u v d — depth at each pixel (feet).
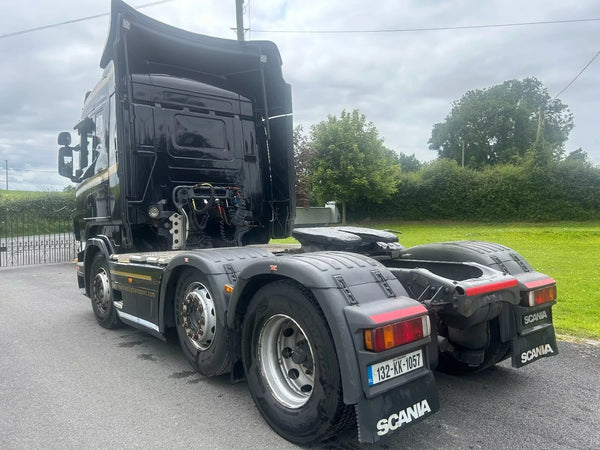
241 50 20.20
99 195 20.03
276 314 10.44
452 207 107.96
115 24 17.04
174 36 18.66
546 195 101.04
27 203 93.09
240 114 20.88
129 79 17.92
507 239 63.26
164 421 11.27
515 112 193.88
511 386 13.34
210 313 12.78
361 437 8.57
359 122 99.40
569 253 46.09
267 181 21.81
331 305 9.06
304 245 15.56
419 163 220.02
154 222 18.12
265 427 10.96
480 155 196.24
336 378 9.13
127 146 17.75
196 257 12.88
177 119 18.97
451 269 13.44
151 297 14.99
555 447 10.01
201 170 19.44
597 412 11.66
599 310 22.27
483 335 12.78
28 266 45.83
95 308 20.38
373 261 10.62
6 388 13.35
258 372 11.01
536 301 12.46
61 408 12.00
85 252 20.97
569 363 15.15
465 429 10.83
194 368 13.48
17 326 20.48
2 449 9.95
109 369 14.90
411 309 9.51
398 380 9.14
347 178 97.71
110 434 10.61
